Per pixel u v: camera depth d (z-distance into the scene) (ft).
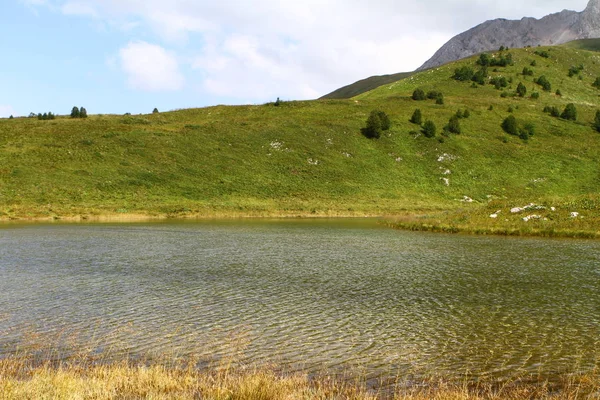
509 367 35.22
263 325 45.19
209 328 44.24
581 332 43.04
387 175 281.74
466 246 103.71
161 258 84.58
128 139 276.62
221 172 257.55
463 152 311.47
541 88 461.78
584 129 358.43
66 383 28.81
